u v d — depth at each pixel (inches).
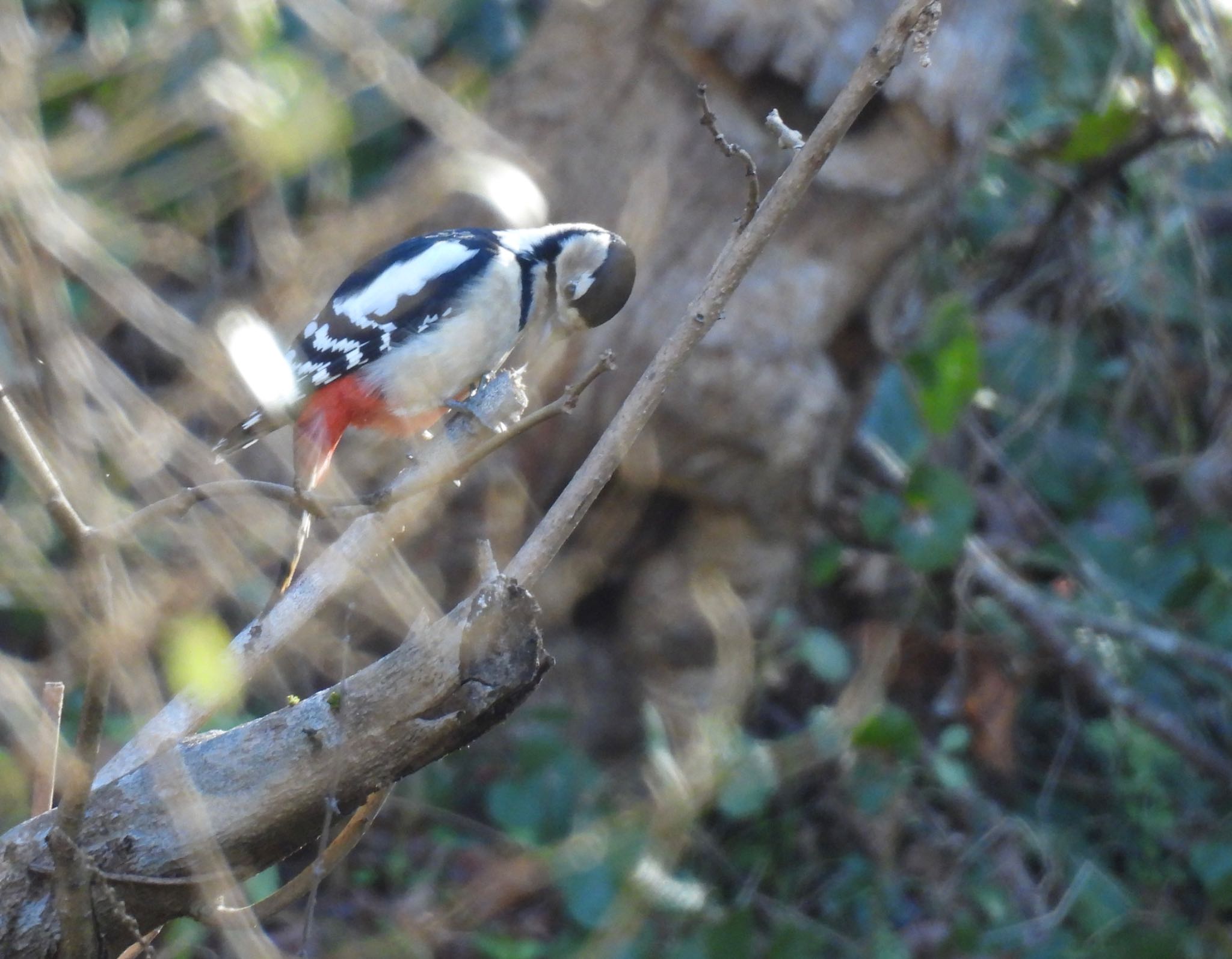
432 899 406.3
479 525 398.3
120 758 196.1
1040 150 511.2
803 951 406.9
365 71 328.8
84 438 224.2
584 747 448.8
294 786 180.2
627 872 388.2
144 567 297.0
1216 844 447.2
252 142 313.1
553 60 400.2
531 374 382.3
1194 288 567.8
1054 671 512.1
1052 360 540.7
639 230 381.1
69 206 273.0
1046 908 448.1
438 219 390.3
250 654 205.6
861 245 391.2
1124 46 501.0
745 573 430.0
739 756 405.1
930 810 476.7
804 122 389.1
